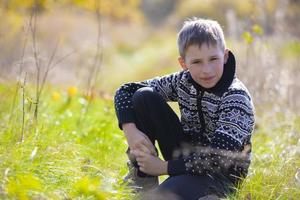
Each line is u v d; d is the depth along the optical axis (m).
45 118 6.32
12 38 9.82
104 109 7.22
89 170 4.70
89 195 3.93
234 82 4.30
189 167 4.20
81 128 6.23
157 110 4.32
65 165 4.56
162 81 4.57
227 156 4.11
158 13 44.44
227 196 4.19
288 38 9.67
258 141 6.24
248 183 4.48
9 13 12.13
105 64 17.42
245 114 4.19
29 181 3.80
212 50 4.15
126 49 26.56
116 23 29.66
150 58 21.28
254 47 8.11
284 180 4.56
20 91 6.53
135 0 32.62
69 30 18.66
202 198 4.14
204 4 31.42
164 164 4.23
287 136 6.26
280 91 8.05
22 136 4.86
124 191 4.23
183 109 4.48
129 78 16.03
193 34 4.16
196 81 4.28
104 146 5.49
